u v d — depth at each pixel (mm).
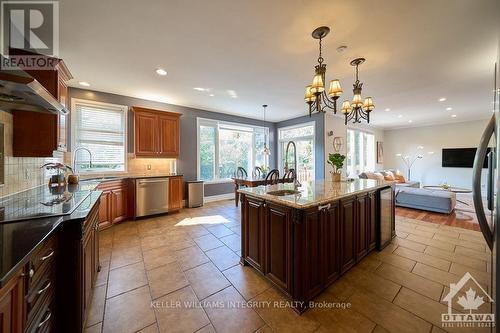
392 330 1436
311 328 1457
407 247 2773
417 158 7828
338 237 2025
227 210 4750
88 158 3887
